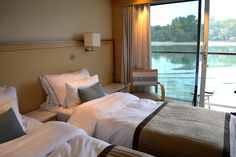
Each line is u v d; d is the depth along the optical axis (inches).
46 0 107.8
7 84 92.4
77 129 70.9
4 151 56.5
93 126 83.4
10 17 92.1
